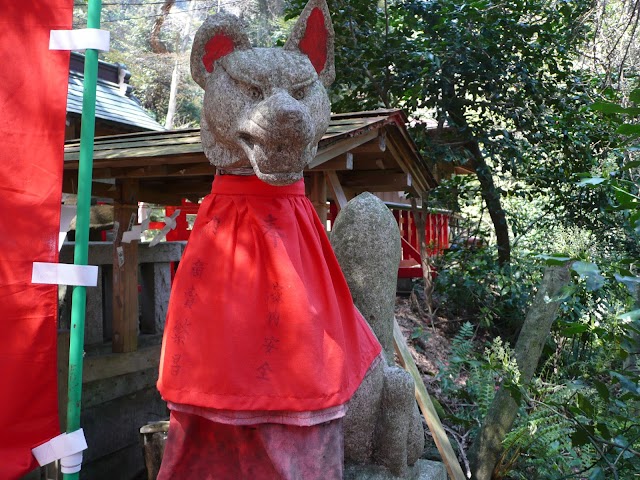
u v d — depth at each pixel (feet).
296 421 6.67
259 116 6.47
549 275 13.57
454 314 26.13
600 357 13.44
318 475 6.95
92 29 7.28
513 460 13.19
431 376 20.92
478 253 26.14
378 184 15.62
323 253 7.71
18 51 7.35
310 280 7.25
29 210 7.28
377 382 8.39
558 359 18.49
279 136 6.39
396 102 24.32
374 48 22.22
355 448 8.52
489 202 25.72
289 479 6.65
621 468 11.87
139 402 15.30
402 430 8.52
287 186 7.48
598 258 16.16
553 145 24.99
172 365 6.92
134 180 14.47
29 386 7.20
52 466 11.84
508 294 25.32
